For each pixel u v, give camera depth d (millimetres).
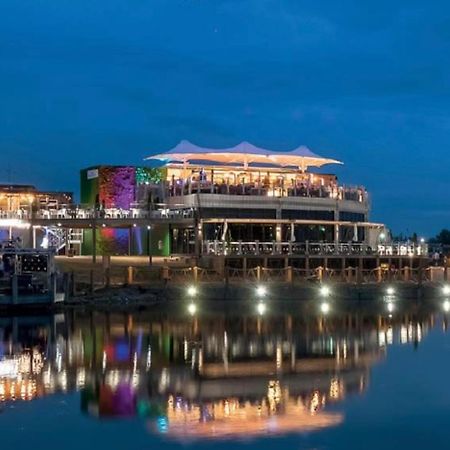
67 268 57781
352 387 25219
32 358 30875
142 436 19281
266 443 18688
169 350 33094
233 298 54406
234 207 65812
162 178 70438
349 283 58094
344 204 71125
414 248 68375
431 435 19516
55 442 18812
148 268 55688
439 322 44406
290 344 35062
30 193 71250
